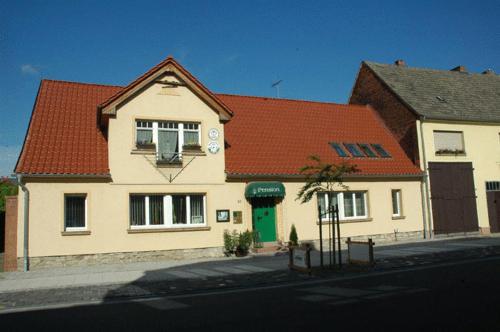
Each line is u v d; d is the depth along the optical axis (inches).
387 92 1116.5
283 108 1032.8
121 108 737.6
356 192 946.1
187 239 757.3
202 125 789.9
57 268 659.4
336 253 782.5
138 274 586.2
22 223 658.8
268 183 813.9
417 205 1007.0
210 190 784.3
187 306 386.3
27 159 677.9
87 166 705.6
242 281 518.0
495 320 295.3
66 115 796.0
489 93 1243.8
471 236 1027.9
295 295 419.5
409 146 1051.3
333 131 1028.5
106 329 314.0
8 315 375.6
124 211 717.9
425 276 502.3
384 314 325.1
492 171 1115.3
